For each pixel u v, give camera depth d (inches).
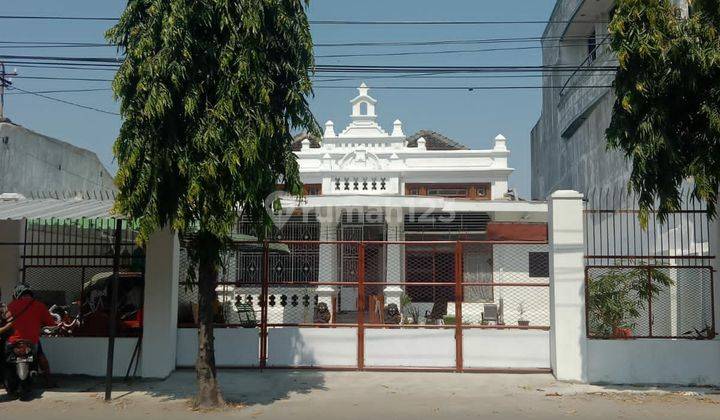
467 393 374.0
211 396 337.1
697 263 429.1
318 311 502.0
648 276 418.9
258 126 308.3
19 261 446.6
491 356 431.2
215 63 311.0
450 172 887.7
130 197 307.4
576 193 416.5
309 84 330.3
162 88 297.7
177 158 307.4
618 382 404.8
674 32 338.3
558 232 415.2
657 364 404.8
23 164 766.5
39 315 369.4
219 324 440.1
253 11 306.5
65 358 418.0
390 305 533.0
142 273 426.3
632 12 341.1
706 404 352.8
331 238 693.9
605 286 438.3
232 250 393.7
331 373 426.9
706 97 342.0
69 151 885.8
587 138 807.7
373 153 828.6
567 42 888.3
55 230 495.5
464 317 585.0
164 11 301.6
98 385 393.1
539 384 398.3
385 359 435.8
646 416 326.3
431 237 749.9
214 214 309.1
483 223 744.3
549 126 1033.5
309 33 334.0
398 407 340.8
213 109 305.3
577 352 407.2
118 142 310.7
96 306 473.7
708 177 344.5
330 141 909.2
